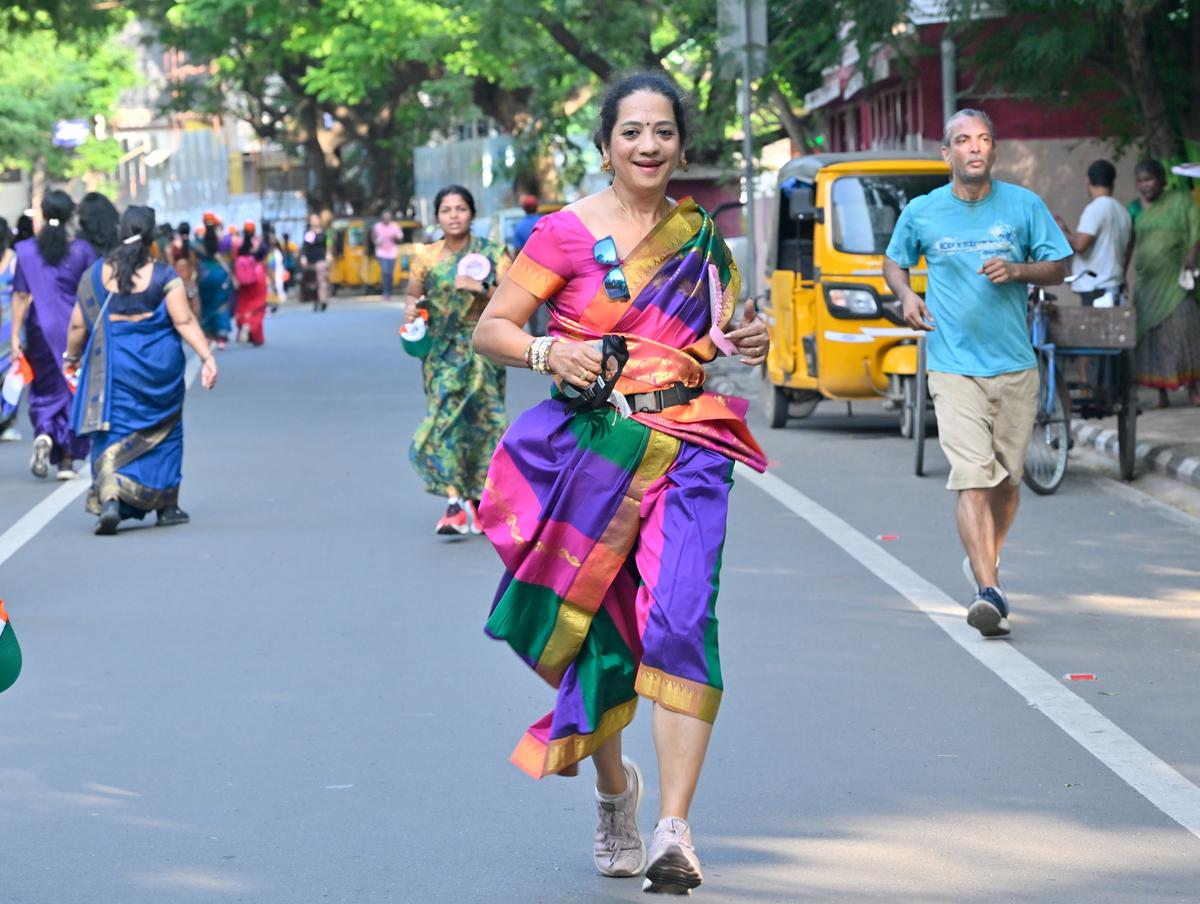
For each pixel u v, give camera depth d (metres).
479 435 14.18
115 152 99.94
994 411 10.74
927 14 24.23
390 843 7.14
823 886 6.55
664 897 6.48
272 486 17.23
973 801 7.50
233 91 78.25
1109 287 20.12
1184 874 6.62
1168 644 10.22
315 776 8.02
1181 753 8.12
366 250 72.94
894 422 22.09
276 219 90.75
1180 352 20.50
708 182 53.72
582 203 6.43
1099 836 7.04
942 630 10.65
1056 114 28.92
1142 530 13.95
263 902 6.52
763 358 6.45
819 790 7.69
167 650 10.48
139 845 7.16
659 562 6.24
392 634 10.78
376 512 15.52
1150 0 22.11
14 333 17.62
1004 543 13.50
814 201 20.67
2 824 7.44
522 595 6.40
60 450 18.28
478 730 8.70
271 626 11.06
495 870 6.81
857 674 9.64
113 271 14.78
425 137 76.62
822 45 28.95
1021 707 8.93
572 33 36.88
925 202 10.85
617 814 6.69
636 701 6.55
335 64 63.72
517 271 6.41
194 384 29.25
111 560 13.48
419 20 59.19
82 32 42.72
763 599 11.59
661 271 6.36
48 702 9.36
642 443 6.33
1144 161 20.61
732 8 27.03
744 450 6.42
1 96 91.12
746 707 9.02
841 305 20.08
